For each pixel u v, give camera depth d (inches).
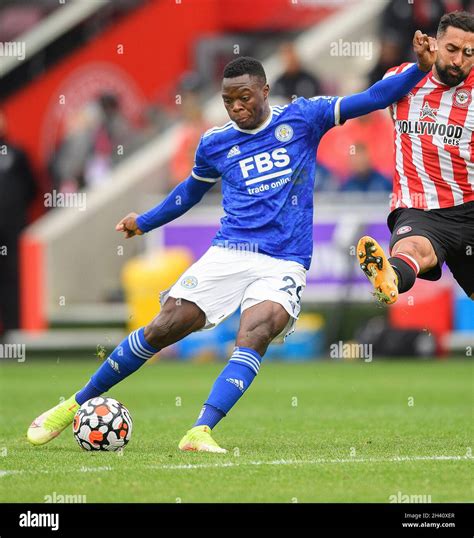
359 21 2977.4
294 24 3280.0
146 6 3221.0
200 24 3243.1
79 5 3230.8
